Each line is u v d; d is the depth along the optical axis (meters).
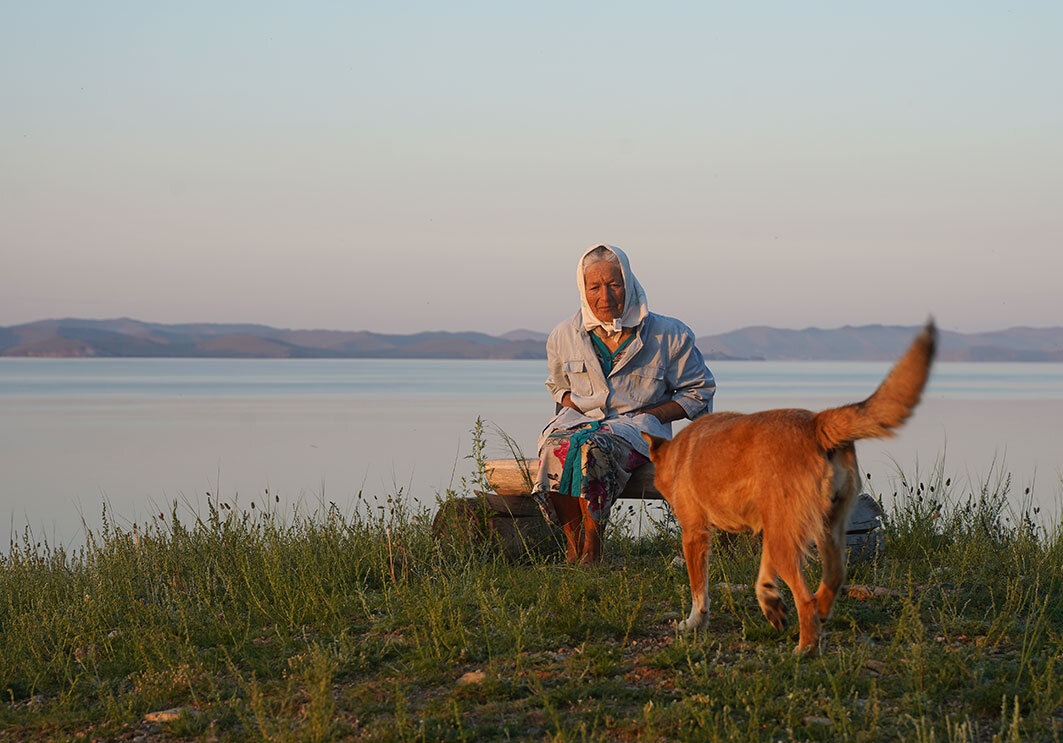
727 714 4.32
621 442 7.87
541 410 77.81
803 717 4.46
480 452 8.62
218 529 9.03
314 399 108.69
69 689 5.71
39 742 4.95
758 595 5.79
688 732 4.32
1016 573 6.73
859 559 7.58
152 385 173.62
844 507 5.37
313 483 24.69
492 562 8.05
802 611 5.25
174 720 4.96
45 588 8.12
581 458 7.75
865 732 4.18
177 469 31.73
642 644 5.72
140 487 26.42
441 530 8.47
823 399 94.56
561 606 6.23
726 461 5.59
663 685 5.00
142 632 6.60
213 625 6.66
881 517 8.37
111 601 7.39
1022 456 30.58
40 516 20.89
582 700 4.83
